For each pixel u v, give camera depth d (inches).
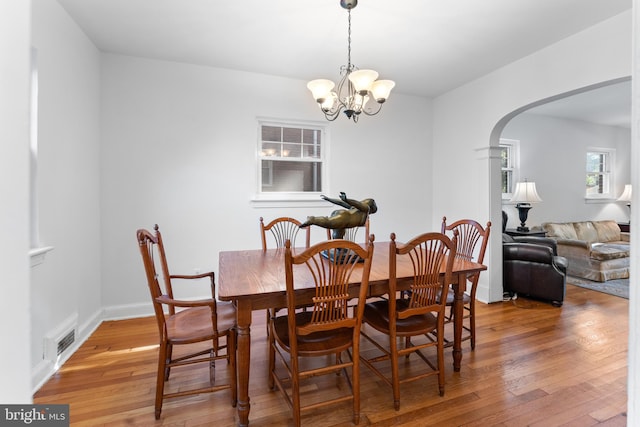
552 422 61.9
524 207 172.6
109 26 92.9
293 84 132.6
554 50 102.1
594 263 161.5
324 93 83.8
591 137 209.5
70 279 88.2
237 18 88.7
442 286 73.6
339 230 82.4
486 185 129.8
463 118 140.9
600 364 82.4
